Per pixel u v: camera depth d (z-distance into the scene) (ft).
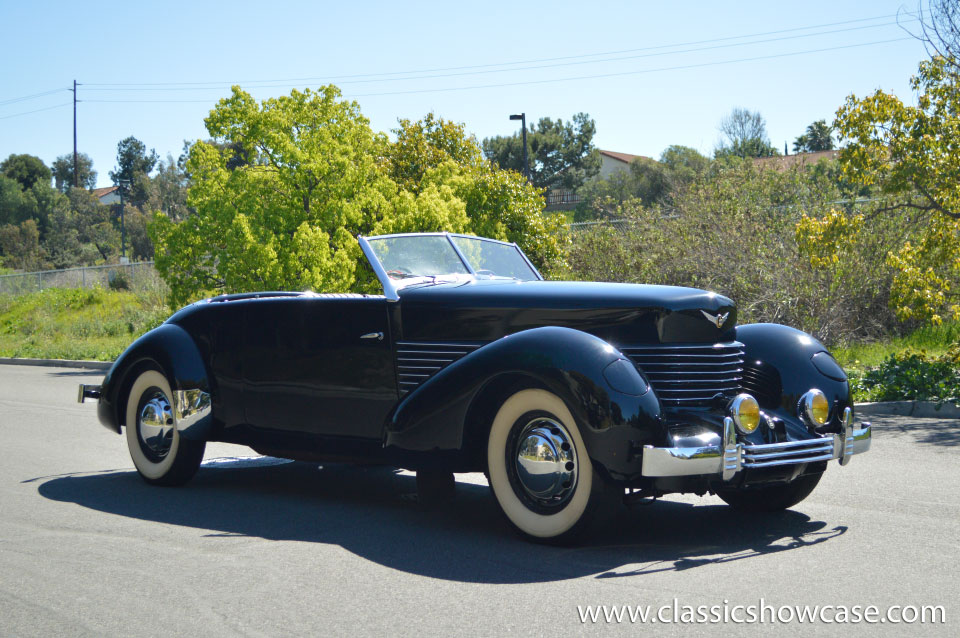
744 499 16.88
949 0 35.14
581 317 15.03
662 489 13.52
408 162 63.93
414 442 15.10
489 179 56.75
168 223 53.36
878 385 33.24
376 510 16.93
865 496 17.83
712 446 13.33
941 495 17.89
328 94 51.29
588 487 13.30
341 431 17.02
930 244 35.68
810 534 14.93
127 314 88.02
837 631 10.25
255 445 18.31
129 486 19.52
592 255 56.39
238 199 50.03
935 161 34.71
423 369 16.03
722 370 15.07
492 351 14.21
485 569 12.84
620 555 13.57
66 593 11.93
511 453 14.39
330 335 17.13
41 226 278.05
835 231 35.99
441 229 51.88
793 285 44.29
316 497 18.24
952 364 34.99
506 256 19.48
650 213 54.08
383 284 16.78
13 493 18.74
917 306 36.22
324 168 49.52
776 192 52.29
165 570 12.95
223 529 15.43
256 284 49.37
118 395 20.31
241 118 50.65
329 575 12.62
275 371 17.83
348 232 50.14
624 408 13.03
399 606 11.25
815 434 15.24
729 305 15.47
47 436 27.71
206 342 19.03
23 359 66.28
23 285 115.03
